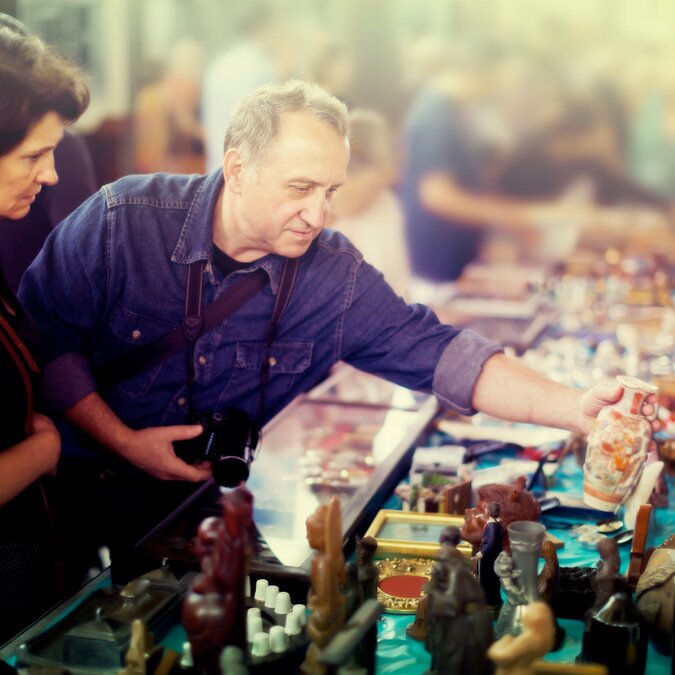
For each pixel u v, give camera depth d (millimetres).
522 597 1549
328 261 2527
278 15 7535
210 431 2482
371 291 2562
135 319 2486
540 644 1314
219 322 2484
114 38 7418
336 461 2547
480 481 2420
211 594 1382
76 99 2129
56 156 3068
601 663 1537
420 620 1720
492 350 2445
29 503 2027
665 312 4469
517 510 1864
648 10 7613
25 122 2014
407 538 2117
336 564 1520
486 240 7859
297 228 2244
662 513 2309
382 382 3283
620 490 2061
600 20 7715
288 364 2576
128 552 1912
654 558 1773
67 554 2586
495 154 7844
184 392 2566
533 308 4445
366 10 8141
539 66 7836
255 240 2350
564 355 3637
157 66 7477
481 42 7934
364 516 2191
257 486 2375
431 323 2570
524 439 2758
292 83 2242
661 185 7758
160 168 7578
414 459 2539
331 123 2182
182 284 2457
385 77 8117
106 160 7508
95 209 2451
